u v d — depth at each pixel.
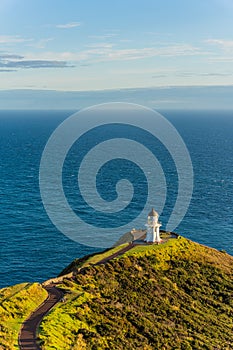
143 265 69.94
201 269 72.75
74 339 46.09
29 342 43.69
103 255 72.06
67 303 53.56
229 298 66.44
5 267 102.00
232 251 115.31
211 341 55.03
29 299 53.56
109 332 49.56
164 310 59.50
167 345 51.03
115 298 58.88
